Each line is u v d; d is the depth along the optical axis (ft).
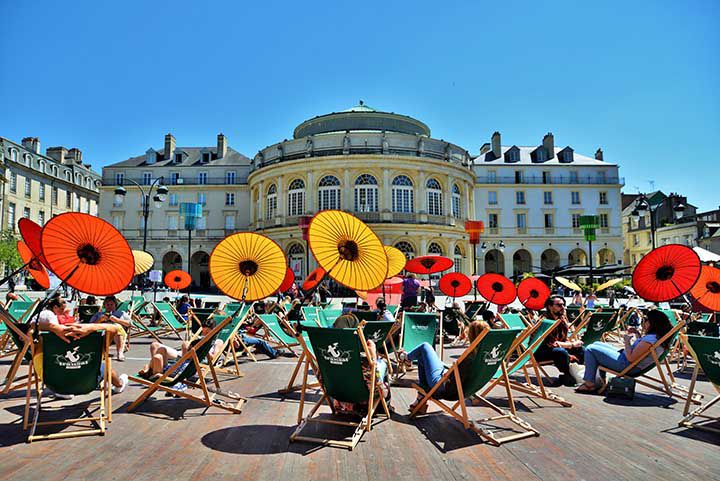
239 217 162.09
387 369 18.54
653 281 22.90
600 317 27.91
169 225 162.81
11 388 18.03
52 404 18.62
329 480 11.99
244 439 15.03
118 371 25.50
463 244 138.51
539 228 170.09
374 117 144.36
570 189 172.14
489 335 15.17
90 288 16.85
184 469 12.57
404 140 132.16
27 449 13.85
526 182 172.04
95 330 15.62
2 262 137.08
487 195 170.40
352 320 18.19
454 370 15.79
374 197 127.54
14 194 157.89
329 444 14.48
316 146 132.05
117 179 164.35
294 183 132.98
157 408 18.38
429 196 131.95
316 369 16.55
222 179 164.86
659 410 18.78
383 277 20.90
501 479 12.12
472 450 14.20
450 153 138.72
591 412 18.45
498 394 21.47
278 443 14.69
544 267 178.70
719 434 15.76
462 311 38.34
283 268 22.84
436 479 12.11
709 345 16.30
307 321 30.12
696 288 27.91
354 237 20.20
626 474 12.46
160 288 139.13
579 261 173.88
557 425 16.74
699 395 21.07
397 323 26.86
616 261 169.37
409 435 15.53
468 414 18.08
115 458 13.29
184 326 41.88
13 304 36.47
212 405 18.13
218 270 22.44
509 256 168.45
